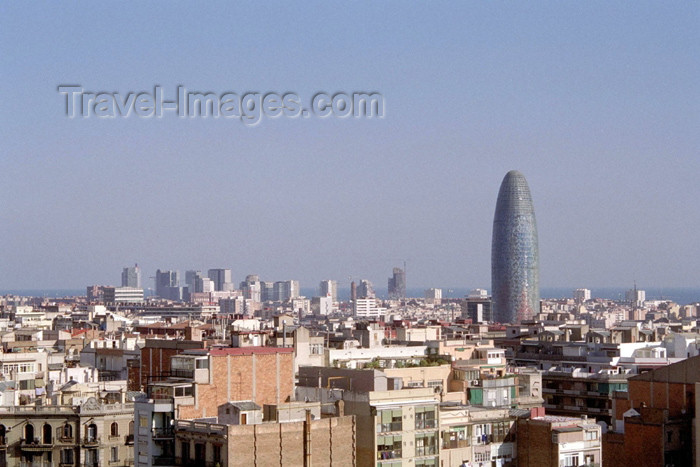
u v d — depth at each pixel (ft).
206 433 654.94
